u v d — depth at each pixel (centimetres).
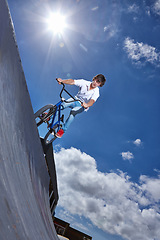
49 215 218
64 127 411
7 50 123
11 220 71
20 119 161
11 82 134
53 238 158
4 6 112
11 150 119
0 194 72
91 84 415
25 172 149
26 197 120
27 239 80
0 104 111
